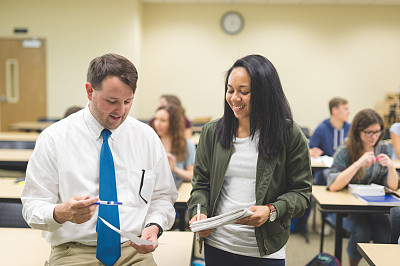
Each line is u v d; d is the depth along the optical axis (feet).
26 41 22.74
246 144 4.53
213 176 4.70
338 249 7.91
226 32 24.21
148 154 4.48
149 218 4.41
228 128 4.60
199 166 4.88
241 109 4.31
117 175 4.24
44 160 4.07
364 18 23.93
